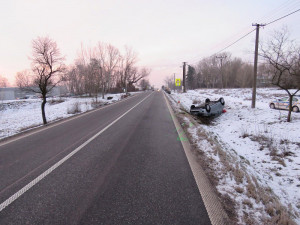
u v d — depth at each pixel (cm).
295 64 1007
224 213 264
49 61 1280
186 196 306
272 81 1080
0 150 597
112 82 6444
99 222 249
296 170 520
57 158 498
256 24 1500
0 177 396
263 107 1595
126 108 1744
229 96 3200
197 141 624
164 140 648
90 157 497
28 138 745
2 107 3309
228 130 1087
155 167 423
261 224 244
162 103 2195
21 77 1578
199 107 1422
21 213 273
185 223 244
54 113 1988
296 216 296
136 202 292
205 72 9150
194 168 415
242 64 8012
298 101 1302
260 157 649
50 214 269
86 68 3956
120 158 484
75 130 859
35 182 366
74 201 299
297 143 714
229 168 405
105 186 344
